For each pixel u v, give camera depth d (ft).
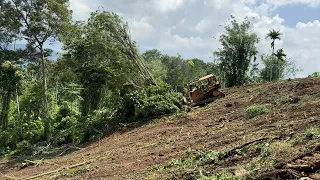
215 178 22.04
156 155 36.14
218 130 40.16
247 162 23.90
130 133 57.62
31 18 76.59
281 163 20.15
